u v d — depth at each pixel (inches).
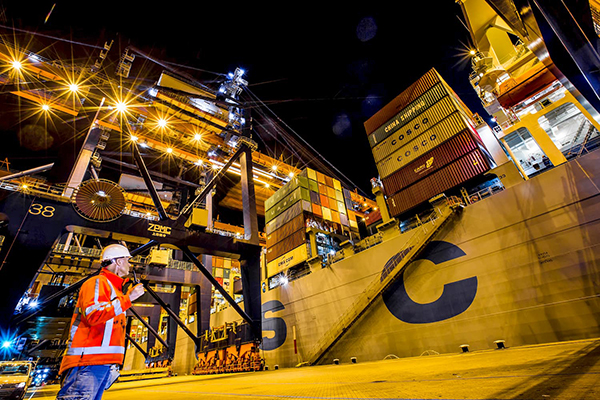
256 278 956.0
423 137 933.2
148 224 808.3
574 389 97.9
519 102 904.9
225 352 1052.5
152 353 1598.2
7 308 575.2
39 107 1018.7
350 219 1460.4
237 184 1706.4
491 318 584.1
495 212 633.6
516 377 144.8
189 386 461.4
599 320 476.1
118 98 983.6
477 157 780.0
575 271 516.1
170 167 1560.0
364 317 784.3
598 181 525.7
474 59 973.8
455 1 1100.5
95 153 1150.3
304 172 1403.8
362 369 400.8
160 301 1150.3
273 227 1400.1
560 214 553.6
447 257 678.5
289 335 1000.2
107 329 95.2
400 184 941.2
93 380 86.9
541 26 185.8
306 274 1100.5
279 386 278.5
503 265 596.4
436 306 664.4
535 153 867.4
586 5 164.9
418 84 1016.9
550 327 517.7
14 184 681.6
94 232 735.1
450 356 478.0
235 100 1242.0
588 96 206.5
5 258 605.3
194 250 890.7
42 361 1611.7
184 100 1086.4
